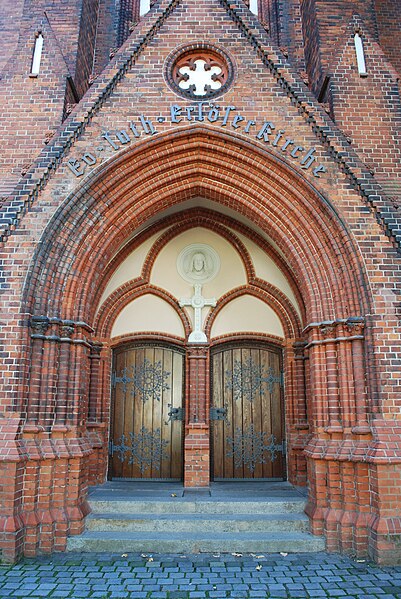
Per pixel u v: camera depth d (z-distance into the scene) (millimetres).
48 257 8039
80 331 8234
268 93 8812
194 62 9180
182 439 10562
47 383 7754
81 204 8328
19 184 8195
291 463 10156
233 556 7250
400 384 7453
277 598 5832
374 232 8062
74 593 5891
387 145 9398
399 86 10430
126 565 6836
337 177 8344
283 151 8516
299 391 10273
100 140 8523
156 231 10609
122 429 10594
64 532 7426
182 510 8289
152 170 8781
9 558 6805
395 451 7074
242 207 9117
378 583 6234
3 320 7602
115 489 9422
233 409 10719
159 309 10938
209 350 10906
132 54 8922
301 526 7863
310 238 8469
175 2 9320
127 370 10820
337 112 9523
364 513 7309
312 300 8367
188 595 5879
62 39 10602
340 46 9883
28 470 7375
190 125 8617
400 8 12539
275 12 12383
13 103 9672
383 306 7746
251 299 11023
